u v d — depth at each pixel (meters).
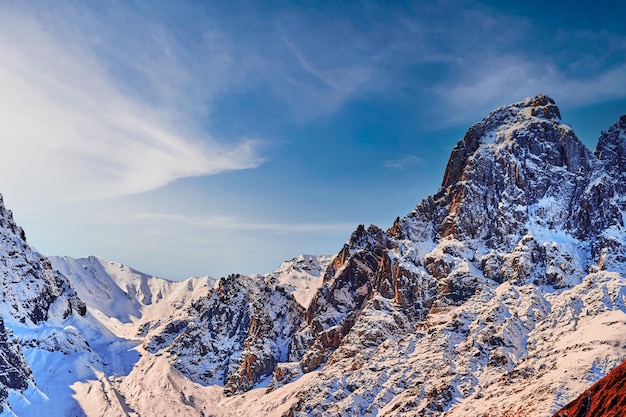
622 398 172.50
